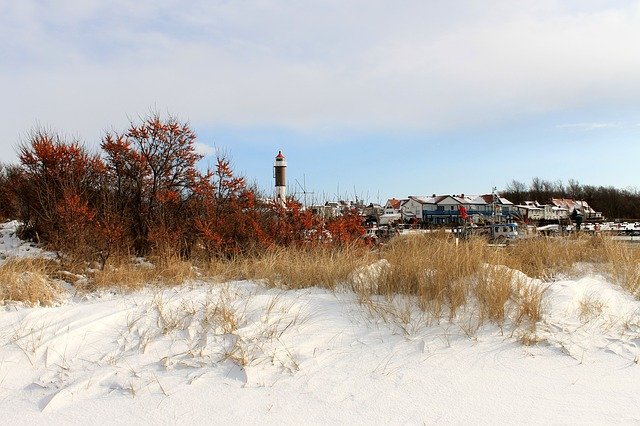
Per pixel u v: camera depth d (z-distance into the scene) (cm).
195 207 1134
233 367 430
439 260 645
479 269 611
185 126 1170
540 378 397
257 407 366
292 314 547
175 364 438
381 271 652
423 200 6825
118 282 788
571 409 348
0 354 464
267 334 489
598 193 9169
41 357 459
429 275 603
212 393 389
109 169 1118
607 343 457
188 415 359
